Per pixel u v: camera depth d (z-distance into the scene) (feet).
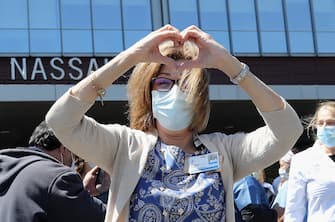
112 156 10.13
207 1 81.00
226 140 10.43
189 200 9.63
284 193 22.67
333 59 84.43
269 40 82.48
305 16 83.76
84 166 19.71
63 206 11.05
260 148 9.99
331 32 84.02
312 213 18.56
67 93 9.57
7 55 75.46
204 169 9.90
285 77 82.84
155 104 10.16
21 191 11.08
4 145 93.86
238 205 16.29
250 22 82.07
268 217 16.34
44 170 11.25
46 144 14.88
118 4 78.74
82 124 9.76
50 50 76.64
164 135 10.34
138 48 9.53
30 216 10.87
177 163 9.98
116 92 72.49
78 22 77.71
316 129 20.08
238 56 81.46
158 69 10.30
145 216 9.59
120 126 10.38
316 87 82.53
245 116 86.63
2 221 10.93
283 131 9.73
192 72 10.12
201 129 10.39
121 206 9.64
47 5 77.20
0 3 76.23
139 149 10.05
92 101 9.59
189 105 10.04
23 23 76.48
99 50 77.77
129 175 9.82
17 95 73.87
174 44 9.79
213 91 77.10
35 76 75.92
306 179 18.75
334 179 18.35
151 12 79.36
